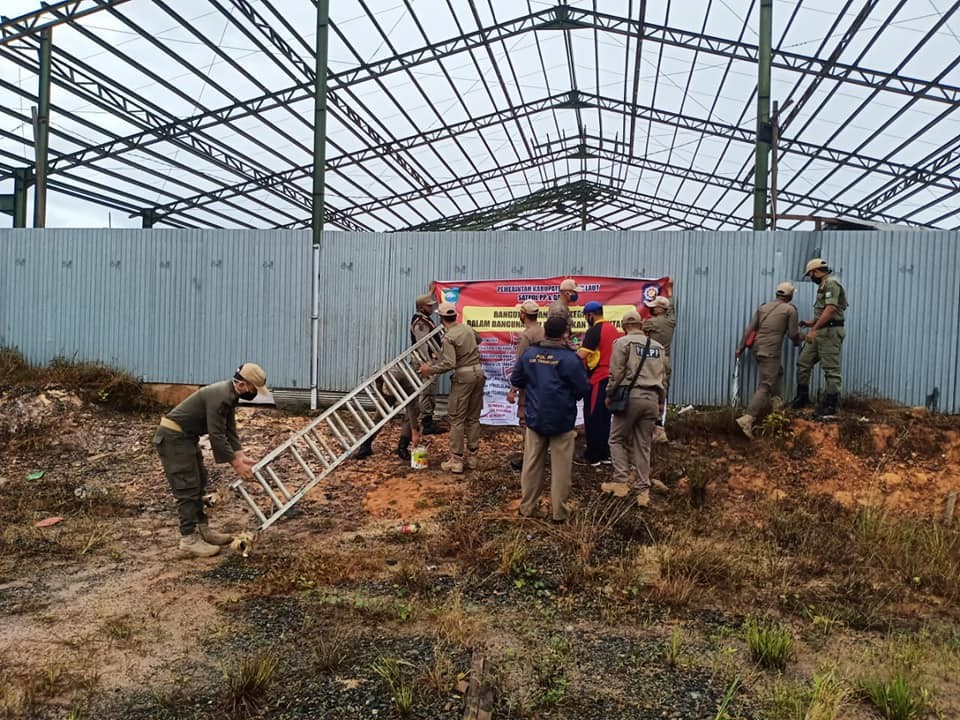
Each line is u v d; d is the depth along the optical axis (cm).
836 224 1315
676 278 875
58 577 487
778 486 660
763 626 422
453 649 386
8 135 1647
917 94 1487
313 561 510
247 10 1353
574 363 569
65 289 1023
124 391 954
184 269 997
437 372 693
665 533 560
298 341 970
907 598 472
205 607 441
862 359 830
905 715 319
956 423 737
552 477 577
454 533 557
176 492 529
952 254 805
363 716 318
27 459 768
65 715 318
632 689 347
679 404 872
